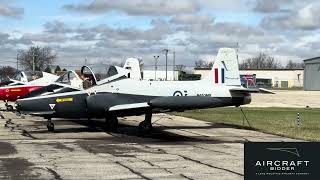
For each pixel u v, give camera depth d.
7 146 11.62
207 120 21.22
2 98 21.66
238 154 10.62
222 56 17.84
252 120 21.39
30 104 14.76
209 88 16.89
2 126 17.05
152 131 16.23
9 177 7.68
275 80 110.12
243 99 17.22
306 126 18.39
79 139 13.45
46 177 7.70
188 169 8.59
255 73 110.94
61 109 15.08
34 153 10.45
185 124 19.19
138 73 20.31
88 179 7.59
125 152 10.83
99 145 12.11
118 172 8.22
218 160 9.71
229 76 17.91
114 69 16.09
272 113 26.62
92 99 15.15
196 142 13.06
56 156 10.04
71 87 15.32
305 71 82.31
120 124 18.67
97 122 19.12
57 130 15.95
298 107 34.47
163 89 16.33
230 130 16.86
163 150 11.27
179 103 14.48
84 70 15.62
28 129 16.08
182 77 84.06
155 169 8.56
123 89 15.83
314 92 69.62
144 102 15.96
